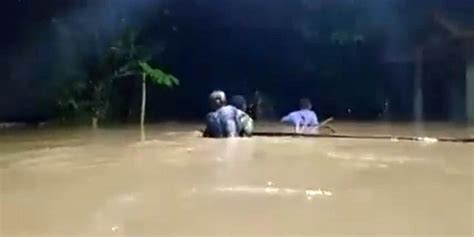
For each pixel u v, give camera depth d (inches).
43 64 799.7
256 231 152.6
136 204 183.2
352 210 174.1
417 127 636.7
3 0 789.9
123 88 826.2
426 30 832.9
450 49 813.2
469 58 792.3
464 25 790.5
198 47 933.2
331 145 390.0
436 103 840.9
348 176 232.8
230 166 262.2
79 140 450.6
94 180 226.2
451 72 818.8
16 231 154.8
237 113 481.4
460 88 807.1
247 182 217.5
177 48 914.1
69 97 781.9
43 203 185.9
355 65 919.7
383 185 212.7
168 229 155.7
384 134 507.8
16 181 226.5
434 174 239.8
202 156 309.7
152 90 884.0
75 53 802.2
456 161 285.6
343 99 933.8
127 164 273.3
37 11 800.9
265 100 955.3
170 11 883.4
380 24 866.8
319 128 592.1
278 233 149.9
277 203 182.9
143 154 322.7
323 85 948.6
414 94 863.7
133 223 161.6
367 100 919.0
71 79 788.0
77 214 171.9
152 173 241.9
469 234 149.5
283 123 609.9
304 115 591.5
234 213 171.8
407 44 855.1
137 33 836.0
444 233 150.2
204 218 164.9
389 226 157.2
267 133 496.7
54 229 156.3
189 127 647.8
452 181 221.8
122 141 432.8
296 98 959.0
